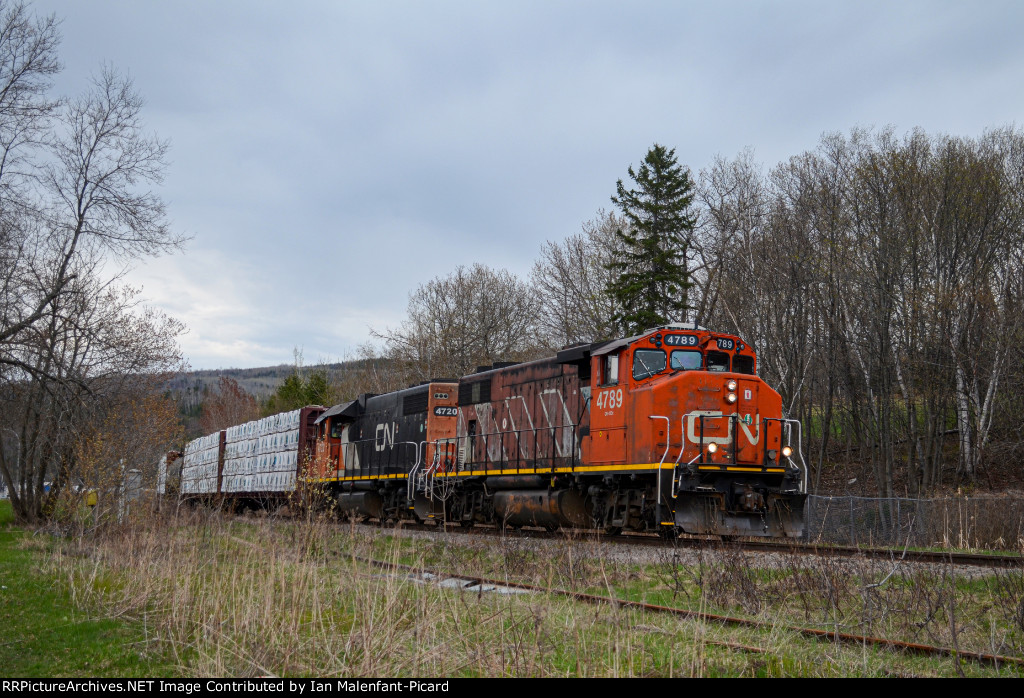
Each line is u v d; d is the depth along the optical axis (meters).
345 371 71.12
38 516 25.27
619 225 47.06
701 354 17.92
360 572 11.85
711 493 16.12
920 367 35.81
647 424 16.69
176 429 23.23
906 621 9.31
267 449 33.34
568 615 9.51
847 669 7.61
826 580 10.45
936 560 13.95
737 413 17.02
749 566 11.95
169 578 11.98
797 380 39.94
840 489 39.22
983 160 35.72
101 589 12.43
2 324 22.45
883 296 36.78
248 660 8.24
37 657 8.81
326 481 26.12
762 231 42.72
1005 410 35.62
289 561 13.68
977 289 33.97
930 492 34.38
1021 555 13.66
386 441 26.92
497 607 9.73
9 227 22.61
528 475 20.45
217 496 24.28
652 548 15.02
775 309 41.31
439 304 53.84
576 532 15.60
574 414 19.44
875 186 36.38
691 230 41.72
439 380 25.78
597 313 44.53
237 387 93.94
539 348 49.59
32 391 23.95
